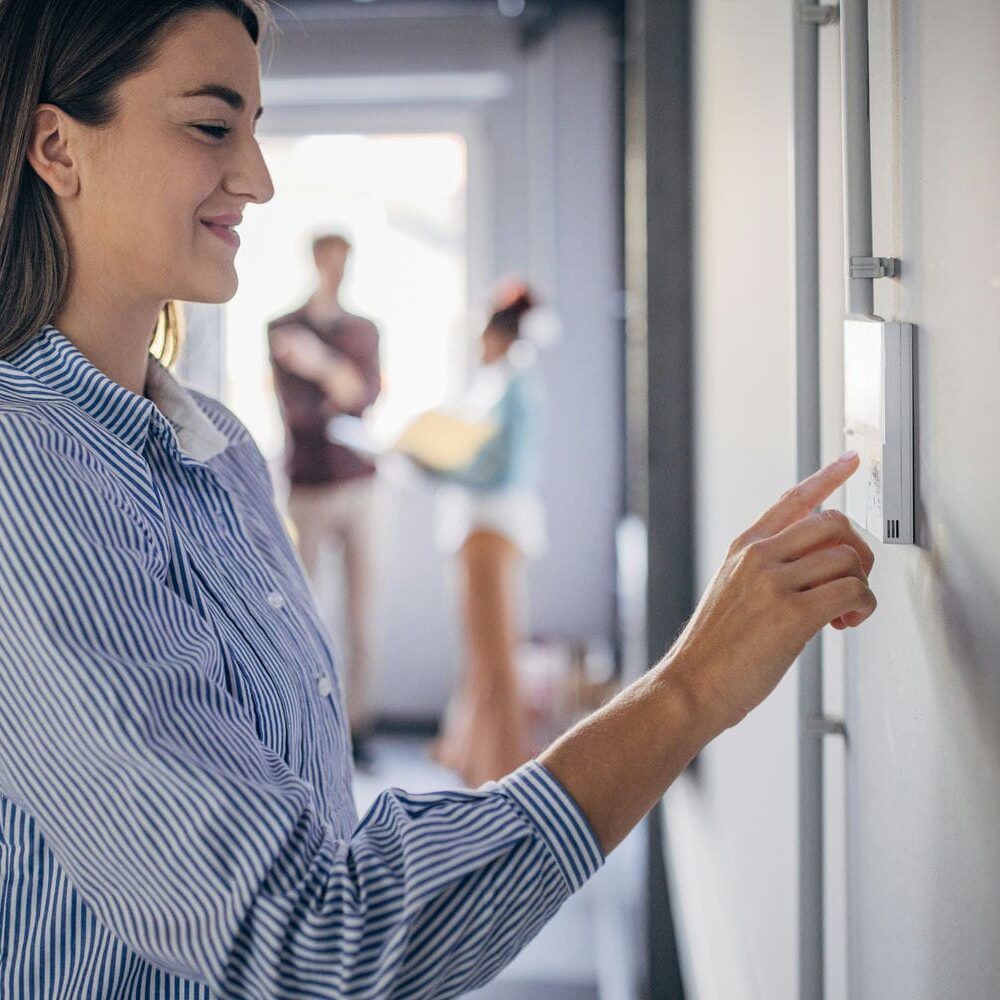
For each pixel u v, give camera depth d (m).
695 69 2.90
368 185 5.32
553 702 4.83
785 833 1.62
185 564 0.98
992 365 0.78
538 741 4.77
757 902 1.94
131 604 0.86
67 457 0.89
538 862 0.84
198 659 0.88
